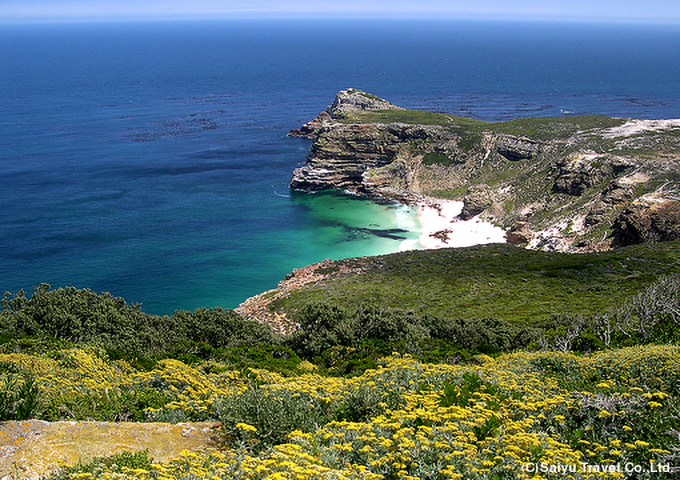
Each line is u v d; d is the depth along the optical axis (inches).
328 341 1116.5
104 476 291.1
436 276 2225.6
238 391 477.1
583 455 348.5
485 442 344.5
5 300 1120.8
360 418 426.3
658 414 394.3
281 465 286.7
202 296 2711.6
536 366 629.3
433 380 505.0
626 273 1989.4
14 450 339.9
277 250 3400.6
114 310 1137.4
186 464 309.0
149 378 569.9
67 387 493.7
